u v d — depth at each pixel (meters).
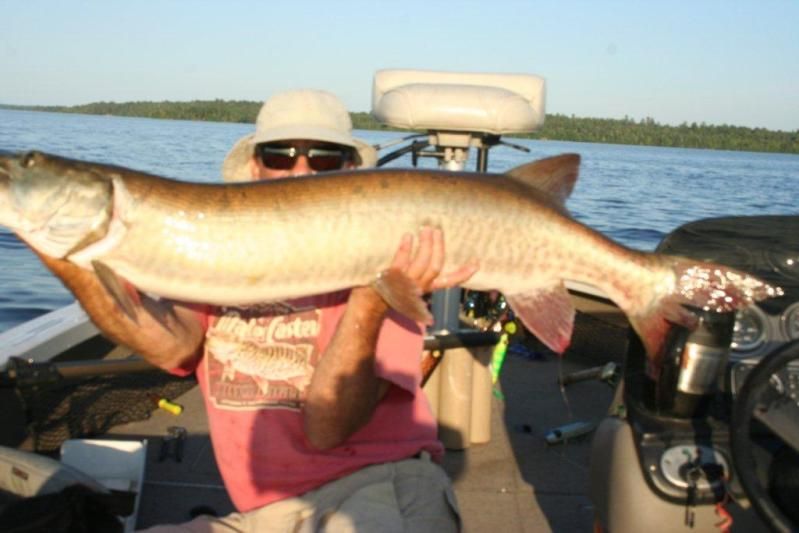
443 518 1.19
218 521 1.22
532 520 1.77
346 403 1.16
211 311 1.32
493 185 1.28
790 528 1.00
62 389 2.03
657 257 1.30
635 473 1.25
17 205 1.17
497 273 1.29
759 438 1.24
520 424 2.28
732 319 1.25
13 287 4.33
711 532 1.24
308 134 1.36
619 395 1.39
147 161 12.20
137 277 1.22
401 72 2.08
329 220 1.22
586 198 10.78
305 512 1.20
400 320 1.27
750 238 1.42
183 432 2.07
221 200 1.23
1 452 1.35
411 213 1.23
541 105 2.04
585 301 2.76
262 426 1.23
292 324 1.28
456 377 2.06
